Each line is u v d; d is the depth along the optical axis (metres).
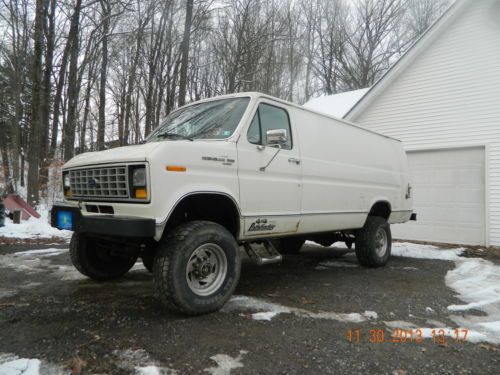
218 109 4.51
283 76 26.42
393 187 6.93
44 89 14.87
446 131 10.06
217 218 4.23
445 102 10.11
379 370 2.66
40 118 13.62
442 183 10.05
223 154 3.82
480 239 9.39
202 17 17.52
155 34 18.41
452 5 9.77
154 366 2.57
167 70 19.28
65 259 6.39
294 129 4.80
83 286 4.68
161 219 3.27
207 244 3.62
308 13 30.39
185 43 15.98
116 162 3.50
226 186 3.82
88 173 3.84
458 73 9.93
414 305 4.24
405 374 2.62
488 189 9.25
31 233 9.16
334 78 30.81
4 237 8.48
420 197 10.38
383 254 6.51
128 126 22.44
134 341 2.99
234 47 21.14
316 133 5.19
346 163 5.68
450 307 4.18
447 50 10.13
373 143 6.51
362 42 30.67
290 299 4.34
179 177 3.44
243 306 3.99
